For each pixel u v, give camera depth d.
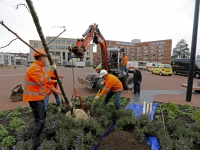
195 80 14.92
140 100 6.20
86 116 3.71
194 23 5.61
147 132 3.08
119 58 8.46
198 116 4.00
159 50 64.19
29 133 2.87
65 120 3.32
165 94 7.66
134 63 24.00
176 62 20.38
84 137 2.85
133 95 7.16
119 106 4.22
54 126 3.03
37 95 2.41
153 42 66.56
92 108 4.34
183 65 18.98
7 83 10.63
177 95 7.47
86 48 5.05
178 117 4.17
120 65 8.60
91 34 5.50
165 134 3.02
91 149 2.66
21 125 3.45
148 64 29.62
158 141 2.88
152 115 4.24
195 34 5.67
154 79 14.98
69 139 2.70
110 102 5.17
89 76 8.13
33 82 2.37
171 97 6.98
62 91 3.04
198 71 16.70
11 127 3.33
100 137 3.03
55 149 2.54
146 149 2.66
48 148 2.41
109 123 3.64
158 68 20.31
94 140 2.92
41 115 2.53
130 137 2.96
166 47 61.41
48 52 2.20
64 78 13.97
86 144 2.79
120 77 7.98
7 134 3.04
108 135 3.11
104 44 6.87
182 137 2.84
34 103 2.44
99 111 4.09
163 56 62.72
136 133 2.99
